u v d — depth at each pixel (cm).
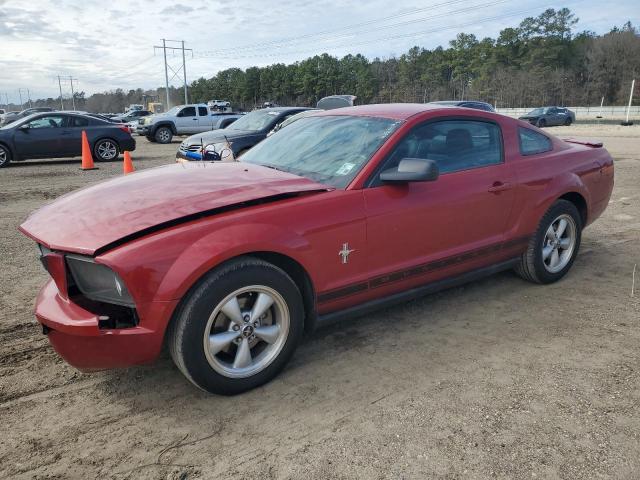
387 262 337
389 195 330
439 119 375
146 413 276
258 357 295
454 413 271
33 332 374
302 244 293
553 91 7962
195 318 262
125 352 258
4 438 256
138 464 237
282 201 298
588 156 483
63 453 245
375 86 9844
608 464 232
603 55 8162
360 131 367
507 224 409
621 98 7738
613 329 370
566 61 8769
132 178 347
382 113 382
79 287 275
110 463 238
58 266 272
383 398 286
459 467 231
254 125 1048
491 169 393
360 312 338
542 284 458
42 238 277
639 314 396
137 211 279
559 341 352
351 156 345
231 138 955
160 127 2375
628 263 519
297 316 302
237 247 268
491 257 404
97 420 270
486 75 8556
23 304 426
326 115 421
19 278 489
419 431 257
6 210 803
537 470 229
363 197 321
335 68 9888
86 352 261
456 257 374
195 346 265
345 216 310
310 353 339
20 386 303
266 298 287
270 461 238
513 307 411
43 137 1428
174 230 264
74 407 282
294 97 10688
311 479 226
